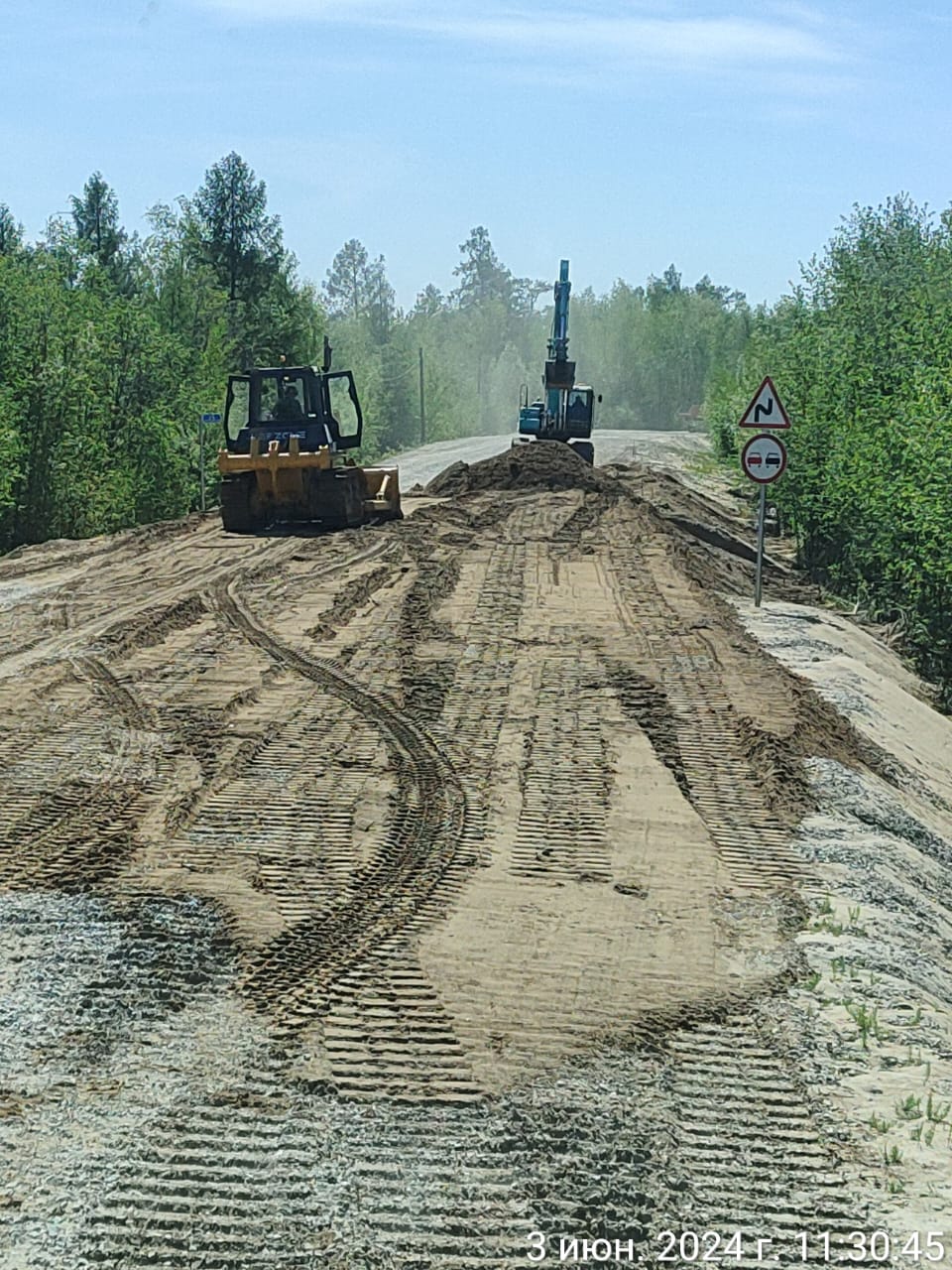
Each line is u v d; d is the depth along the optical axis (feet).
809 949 23.02
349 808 29.48
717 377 283.18
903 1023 20.53
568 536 78.95
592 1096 18.02
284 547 74.08
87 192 189.67
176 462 142.41
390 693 39.91
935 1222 15.64
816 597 76.13
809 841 28.40
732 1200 15.92
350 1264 14.44
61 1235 14.70
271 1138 16.74
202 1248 14.60
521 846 27.45
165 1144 16.52
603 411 459.73
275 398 84.23
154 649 46.01
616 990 21.13
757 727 36.50
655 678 42.70
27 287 121.60
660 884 25.67
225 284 208.44
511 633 49.39
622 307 474.90
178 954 21.80
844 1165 16.74
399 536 77.82
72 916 23.12
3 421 105.29
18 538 117.39
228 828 27.89
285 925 23.17
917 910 26.32
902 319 90.33
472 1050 19.15
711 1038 19.81
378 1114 17.38
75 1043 18.88
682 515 98.58
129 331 140.97
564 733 35.86
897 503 71.56
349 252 568.82
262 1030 19.48
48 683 40.29
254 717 36.83
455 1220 15.26
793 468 94.02
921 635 70.18
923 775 40.47
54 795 29.68
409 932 23.06
